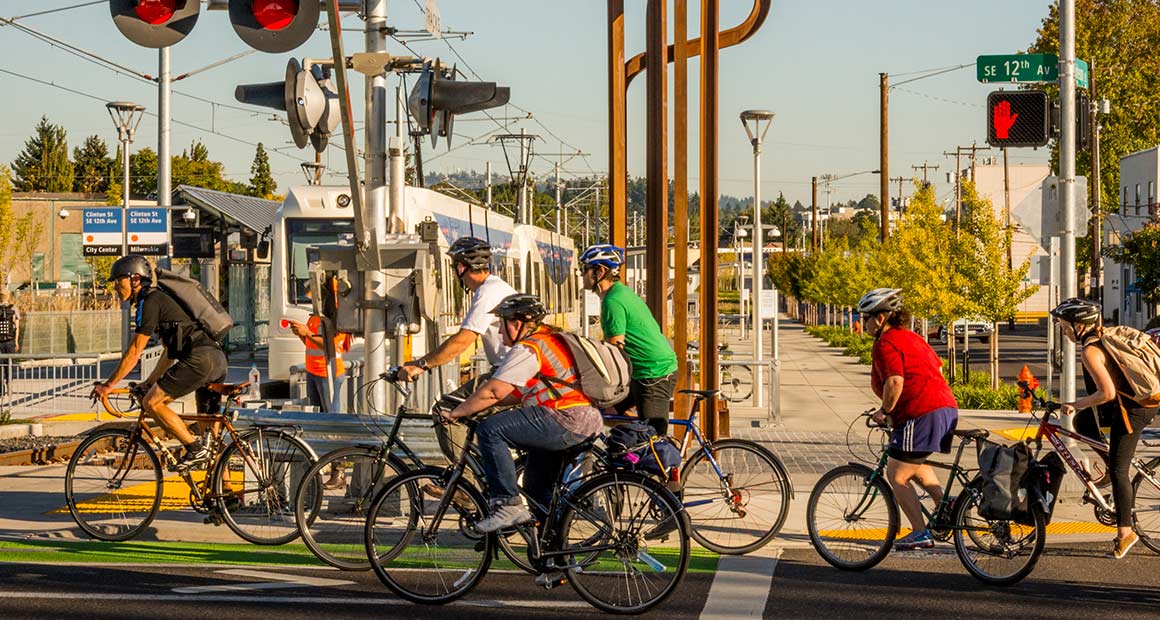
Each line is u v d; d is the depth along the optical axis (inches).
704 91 685.3
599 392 352.8
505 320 355.3
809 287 3255.4
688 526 350.6
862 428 911.0
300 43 439.8
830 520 422.3
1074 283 594.6
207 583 386.9
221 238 1879.9
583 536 354.3
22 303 1924.2
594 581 354.6
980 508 390.3
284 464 438.9
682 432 455.8
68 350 1768.0
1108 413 431.8
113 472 451.8
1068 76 596.1
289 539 438.0
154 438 450.6
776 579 402.3
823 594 380.2
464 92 496.7
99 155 5664.4
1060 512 527.8
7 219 1924.2
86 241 1288.1
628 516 352.5
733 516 449.1
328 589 380.5
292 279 1096.2
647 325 438.6
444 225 1091.9
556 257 1995.6
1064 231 594.2
